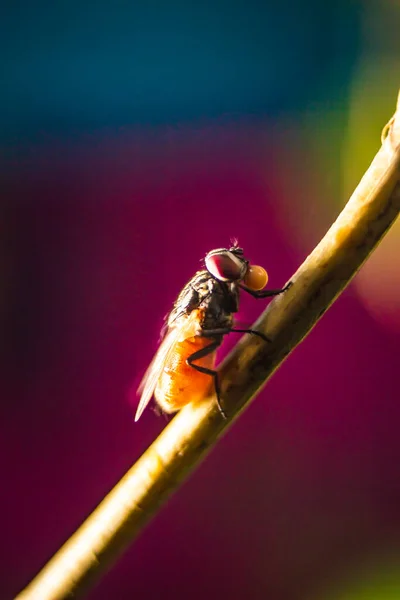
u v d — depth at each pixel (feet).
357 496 0.29
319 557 0.28
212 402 0.20
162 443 0.20
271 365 0.20
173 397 0.23
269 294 0.23
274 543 0.28
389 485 0.29
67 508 0.29
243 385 0.20
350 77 0.29
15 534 0.29
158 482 0.20
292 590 0.28
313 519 0.28
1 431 0.29
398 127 0.19
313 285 0.20
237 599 0.28
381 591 0.27
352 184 0.29
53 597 0.21
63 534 0.29
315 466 0.29
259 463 0.29
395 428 0.29
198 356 0.23
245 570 0.28
